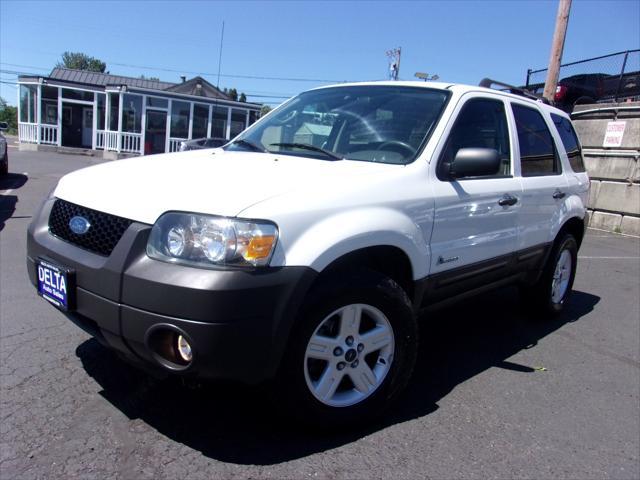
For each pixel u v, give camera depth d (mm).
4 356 3545
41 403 3000
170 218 2436
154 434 2779
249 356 2391
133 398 3111
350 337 2826
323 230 2584
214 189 2549
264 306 2377
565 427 3213
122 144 24359
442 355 4176
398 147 3336
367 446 2832
